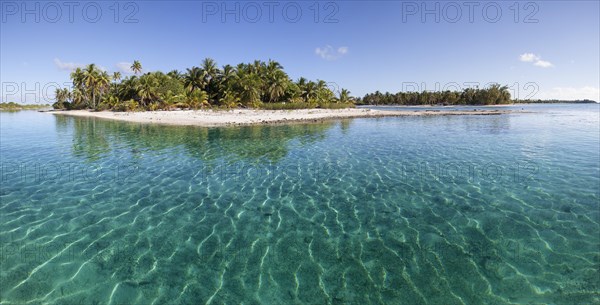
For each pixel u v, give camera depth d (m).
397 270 5.70
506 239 6.80
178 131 27.02
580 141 20.75
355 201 9.32
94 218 7.95
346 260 6.06
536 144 19.64
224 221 7.85
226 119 37.62
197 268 5.76
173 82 60.62
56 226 7.43
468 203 9.01
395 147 18.97
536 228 7.31
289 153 16.98
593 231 7.09
